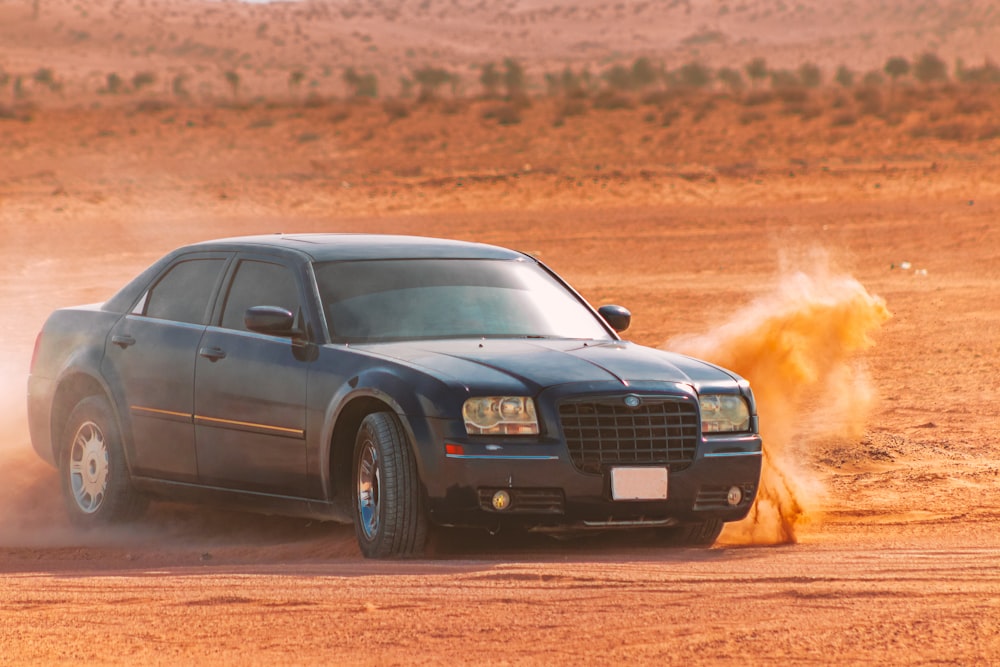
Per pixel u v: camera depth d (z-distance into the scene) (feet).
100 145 540.93
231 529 83.30
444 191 404.98
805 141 532.32
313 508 72.90
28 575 67.36
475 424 66.13
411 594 57.93
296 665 48.39
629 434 67.77
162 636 52.80
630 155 508.53
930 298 208.03
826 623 51.90
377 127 604.90
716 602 55.52
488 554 70.74
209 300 80.69
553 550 72.23
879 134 540.11
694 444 69.10
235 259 81.00
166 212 361.71
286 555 74.18
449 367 68.64
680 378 70.33
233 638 52.16
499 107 655.76
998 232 294.66
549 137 567.59
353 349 71.97
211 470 77.71
